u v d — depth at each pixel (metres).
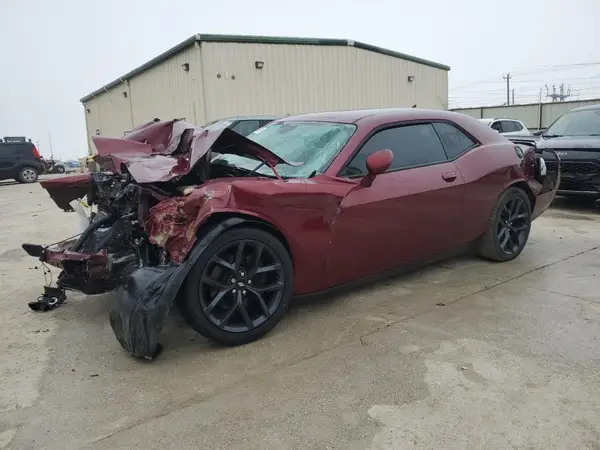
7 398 2.55
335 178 3.40
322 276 3.41
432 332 3.21
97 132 30.62
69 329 3.45
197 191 2.96
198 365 2.85
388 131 3.83
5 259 5.61
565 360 2.80
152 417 2.35
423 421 2.26
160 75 18.62
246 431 2.23
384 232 3.62
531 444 2.09
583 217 7.06
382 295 3.91
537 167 5.04
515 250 4.80
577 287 4.01
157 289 2.75
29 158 20.64
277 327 3.33
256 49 15.71
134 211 3.41
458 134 4.39
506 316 3.45
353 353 2.94
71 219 8.52
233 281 3.01
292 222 3.15
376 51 18.94
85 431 2.26
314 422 2.28
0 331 3.44
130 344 2.83
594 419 2.25
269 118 11.35
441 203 3.96
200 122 15.67
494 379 2.61
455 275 4.39
